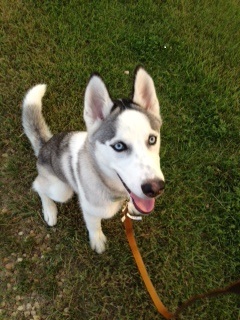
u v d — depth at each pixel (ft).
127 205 2.63
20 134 3.41
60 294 2.84
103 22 4.01
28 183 3.23
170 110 3.63
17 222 3.08
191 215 3.16
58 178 2.75
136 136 2.00
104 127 2.10
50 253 2.97
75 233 3.06
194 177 3.31
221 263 3.00
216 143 3.53
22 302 2.79
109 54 3.88
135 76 2.14
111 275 2.91
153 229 3.09
